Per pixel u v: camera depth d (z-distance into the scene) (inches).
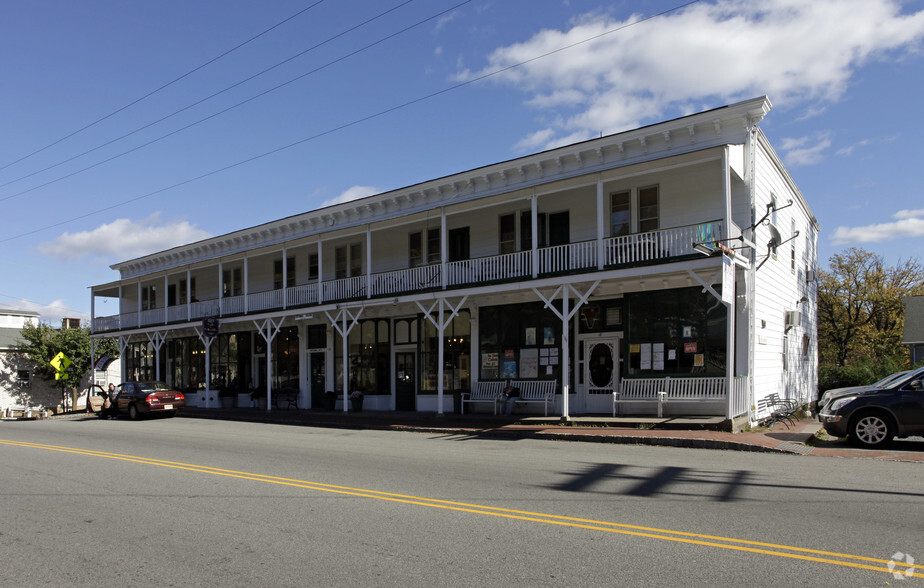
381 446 548.7
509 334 804.6
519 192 711.1
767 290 713.0
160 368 1390.3
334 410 955.3
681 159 608.4
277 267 1122.7
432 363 886.4
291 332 1089.4
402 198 912.9
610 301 732.0
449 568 209.2
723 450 495.2
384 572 207.3
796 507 281.6
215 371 1236.5
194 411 1079.6
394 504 304.7
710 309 657.6
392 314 939.3
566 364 661.3
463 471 395.9
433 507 296.2
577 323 752.3
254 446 565.3
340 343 1007.6
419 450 513.3
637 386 682.2
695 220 679.1
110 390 1075.9
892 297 1536.7
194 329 1246.9
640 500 301.3
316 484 362.9
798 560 207.6
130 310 1475.1
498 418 712.4
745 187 652.7
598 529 250.1
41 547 251.3
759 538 233.0
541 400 738.2
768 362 707.4
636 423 608.1
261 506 309.3
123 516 298.5
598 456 458.6
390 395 934.4
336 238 1014.4
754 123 650.8
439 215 792.3
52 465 474.0
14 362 1514.5
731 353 572.4
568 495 315.9
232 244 1189.7
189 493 347.6
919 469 381.4
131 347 1482.5
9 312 1955.0
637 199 716.7
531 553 222.1
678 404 665.6
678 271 604.1
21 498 350.0
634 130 695.1
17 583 209.6
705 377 649.6
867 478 350.9
